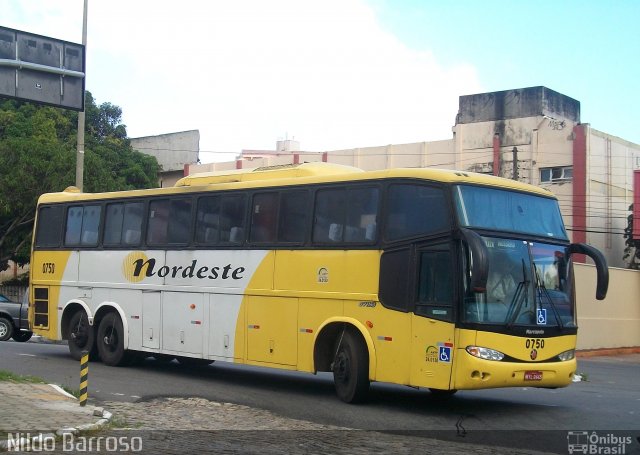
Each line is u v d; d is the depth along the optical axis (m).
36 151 32.53
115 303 16.34
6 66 14.64
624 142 38.81
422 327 11.08
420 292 11.20
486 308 10.76
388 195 11.91
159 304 15.36
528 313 11.11
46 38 15.16
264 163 45.09
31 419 9.64
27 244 34.88
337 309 12.26
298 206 13.20
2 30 14.61
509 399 13.25
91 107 44.31
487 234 11.10
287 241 13.23
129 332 15.98
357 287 12.02
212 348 14.23
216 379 15.15
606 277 11.68
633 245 36.41
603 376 19.84
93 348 17.00
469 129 39.59
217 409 11.49
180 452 8.44
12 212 32.81
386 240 11.77
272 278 13.34
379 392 13.85
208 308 14.38
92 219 17.23
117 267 16.42
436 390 13.27
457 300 10.70
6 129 36.72
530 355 10.95
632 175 38.75
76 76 15.52
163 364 17.55
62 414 10.11
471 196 11.22
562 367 11.29
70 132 41.94
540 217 11.97
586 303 31.05
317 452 8.58
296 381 15.17
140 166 42.88
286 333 12.97
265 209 13.73
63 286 17.62
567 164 36.66
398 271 11.53
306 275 12.80
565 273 11.91
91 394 12.58
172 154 51.47
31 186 32.25
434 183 11.33
